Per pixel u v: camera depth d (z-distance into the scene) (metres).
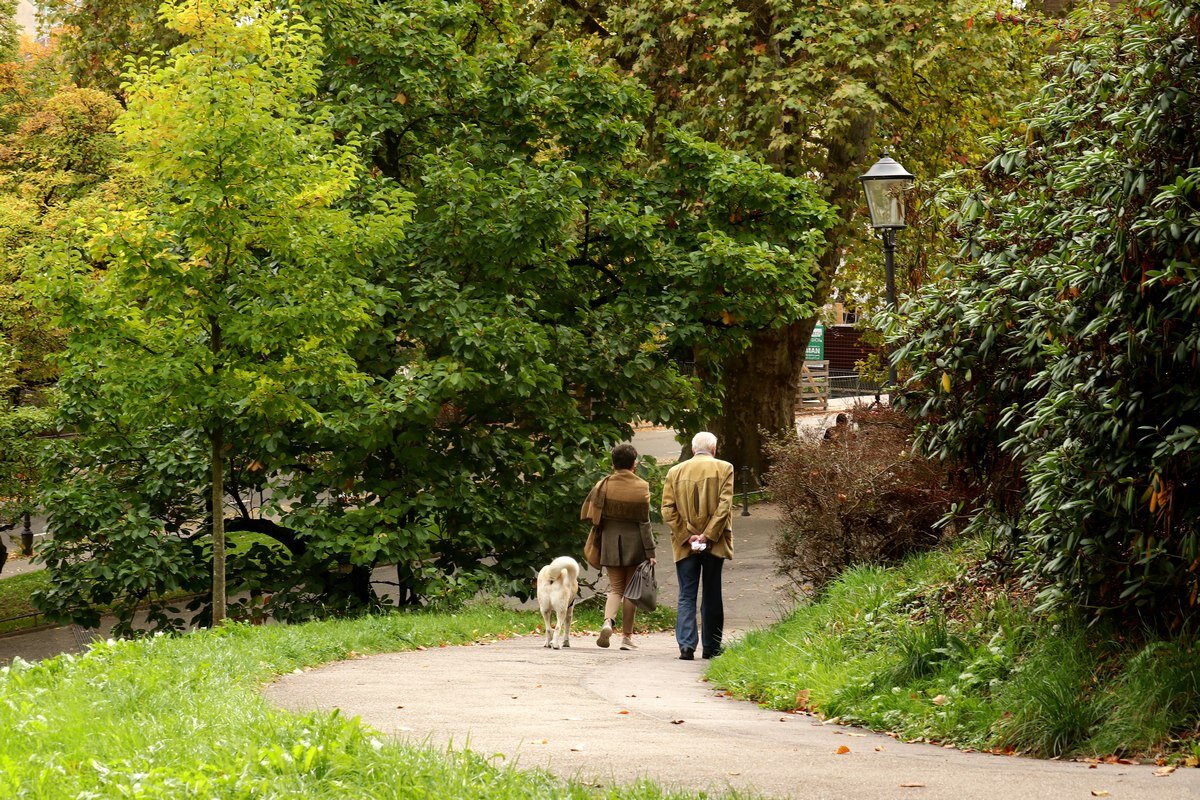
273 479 20.58
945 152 26.83
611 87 21.44
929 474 12.81
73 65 30.73
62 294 13.66
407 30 19.81
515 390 18.55
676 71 25.20
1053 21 9.78
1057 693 6.66
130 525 19.56
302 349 14.51
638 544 13.62
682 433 23.73
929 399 8.75
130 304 14.08
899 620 9.47
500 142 20.95
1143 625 7.07
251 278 14.16
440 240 19.22
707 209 22.08
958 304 8.53
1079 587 7.38
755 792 5.10
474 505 19.72
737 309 20.75
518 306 20.28
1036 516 7.96
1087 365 7.30
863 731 7.57
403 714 7.43
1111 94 7.71
